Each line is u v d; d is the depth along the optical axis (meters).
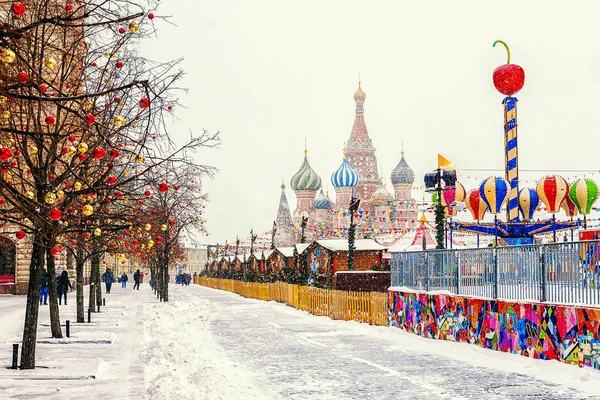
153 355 14.37
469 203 29.06
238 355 16.70
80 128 9.55
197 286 95.69
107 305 33.25
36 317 12.40
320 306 30.88
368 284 29.48
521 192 30.52
